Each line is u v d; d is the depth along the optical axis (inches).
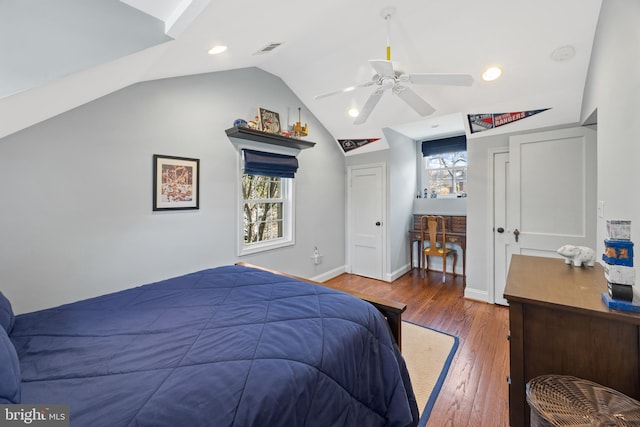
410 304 135.5
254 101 126.0
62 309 55.3
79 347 41.4
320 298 60.2
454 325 113.0
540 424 40.6
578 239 107.9
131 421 27.3
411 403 55.4
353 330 47.9
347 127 160.9
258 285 69.4
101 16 50.4
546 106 109.9
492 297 134.3
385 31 95.5
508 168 127.5
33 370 35.7
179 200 101.0
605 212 71.3
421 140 201.2
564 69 94.3
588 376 49.4
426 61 104.7
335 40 101.3
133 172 89.3
